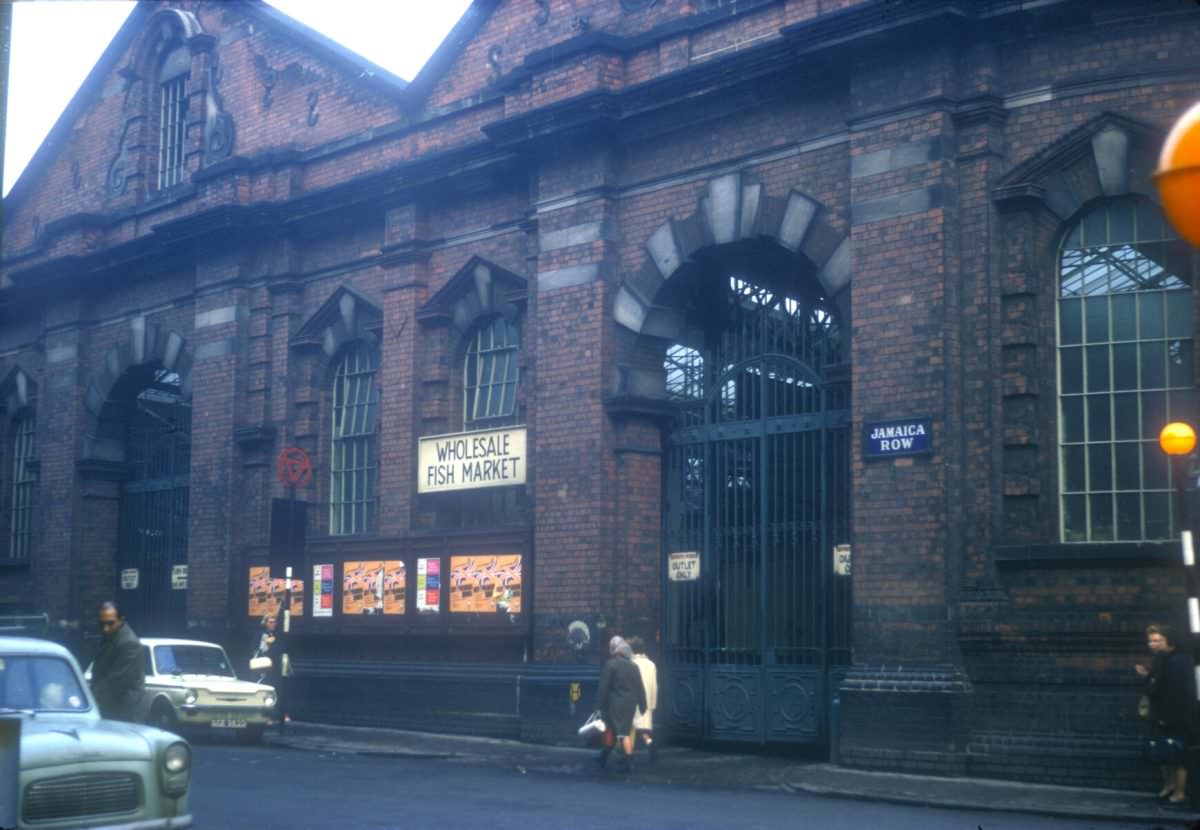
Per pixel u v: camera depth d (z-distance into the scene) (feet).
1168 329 49.47
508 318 69.10
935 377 51.57
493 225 69.97
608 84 63.41
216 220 81.35
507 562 66.08
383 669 71.15
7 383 100.89
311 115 81.05
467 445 69.10
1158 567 47.57
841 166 56.39
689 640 62.08
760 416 60.85
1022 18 51.47
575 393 63.62
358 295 76.48
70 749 29.32
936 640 50.62
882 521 52.47
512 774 52.11
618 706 53.36
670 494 63.72
